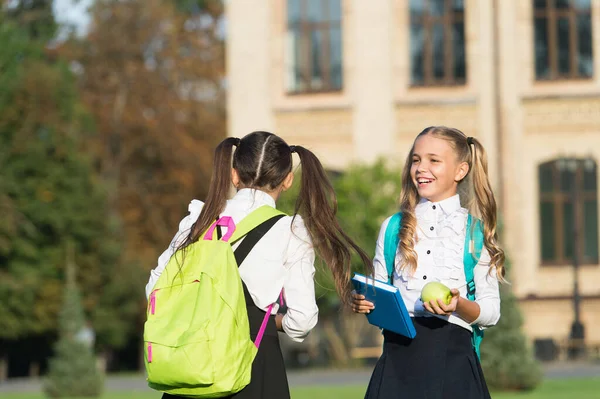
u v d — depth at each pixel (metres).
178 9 68.56
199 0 67.94
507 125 46.47
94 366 29.36
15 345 52.78
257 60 47.69
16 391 32.91
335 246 7.41
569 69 46.91
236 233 7.16
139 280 54.28
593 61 46.88
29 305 49.16
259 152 7.38
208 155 61.16
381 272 7.73
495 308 7.41
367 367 41.72
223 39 66.56
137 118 60.66
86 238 51.97
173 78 62.34
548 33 46.97
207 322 6.77
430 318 7.45
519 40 46.62
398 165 42.91
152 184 61.41
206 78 63.03
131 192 60.88
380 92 47.06
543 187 46.62
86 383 28.83
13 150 50.66
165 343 6.75
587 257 46.16
